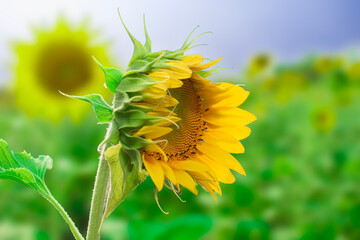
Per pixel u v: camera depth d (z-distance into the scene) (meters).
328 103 3.02
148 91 0.93
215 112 1.06
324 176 2.44
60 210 0.98
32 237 1.44
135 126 0.92
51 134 1.68
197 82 1.02
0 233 1.43
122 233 1.41
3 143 1.01
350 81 2.99
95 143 2.24
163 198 1.88
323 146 2.70
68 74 1.56
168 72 0.94
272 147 2.99
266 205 2.11
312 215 2.02
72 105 1.58
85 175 1.99
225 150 1.06
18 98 1.56
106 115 0.93
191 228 1.20
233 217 1.87
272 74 3.35
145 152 0.95
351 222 1.88
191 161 0.98
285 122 3.33
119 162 0.94
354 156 2.56
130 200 1.69
